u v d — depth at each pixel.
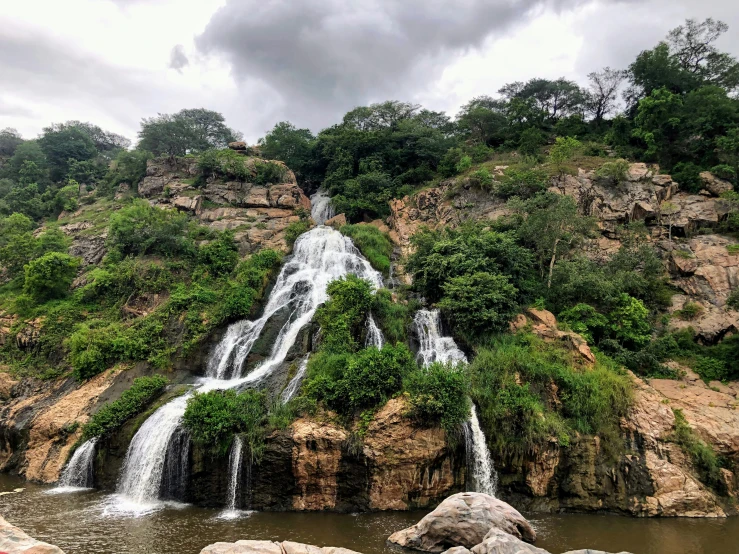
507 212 43.53
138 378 29.70
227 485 22.64
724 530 19.92
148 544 17.33
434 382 23.80
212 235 47.72
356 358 26.95
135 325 35.19
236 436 23.27
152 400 28.05
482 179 47.38
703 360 31.00
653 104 53.69
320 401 25.14
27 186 73.25
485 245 35.00
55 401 30.05
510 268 34.66
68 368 33.25
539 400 25.69
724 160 47.19
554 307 34.22
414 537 17.61
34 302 39.75
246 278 39.12
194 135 77.81
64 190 69.62
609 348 31.41
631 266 37.03
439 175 58.22
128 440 25.44
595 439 23.95
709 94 53.41
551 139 68.50
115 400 28.83
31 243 47.09
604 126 74.38
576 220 36.53
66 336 35.94
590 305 33.72
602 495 22.78
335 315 31.70
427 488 22.50
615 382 26.22
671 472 22.72
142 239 44.72
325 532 19.02
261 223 51.22
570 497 22.92
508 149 65.50
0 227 54.44
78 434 26.75
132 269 40.91
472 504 18.14
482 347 29.58
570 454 23.47
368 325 32.00
